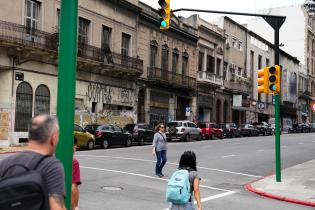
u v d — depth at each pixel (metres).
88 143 26.75
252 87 65.75
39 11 29.69
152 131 34.31
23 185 2.92
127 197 12.02
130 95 38.81
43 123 3.47
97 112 34.78
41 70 29.36
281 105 75.12
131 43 39.19
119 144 29.78
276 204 12.31
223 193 13.80
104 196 11.94
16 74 27.47
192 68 49.78
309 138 46.38
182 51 47.78
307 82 88.81
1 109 27.05
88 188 12.98
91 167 17.53
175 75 45.09
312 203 12.33
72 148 4.33
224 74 57.84
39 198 2.96
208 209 11.02
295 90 81.12
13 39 26.97
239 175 18.22
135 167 18.34
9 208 2.87
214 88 54.16
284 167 21.25
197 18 50.69
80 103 33.19
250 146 32.91
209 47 53.56
